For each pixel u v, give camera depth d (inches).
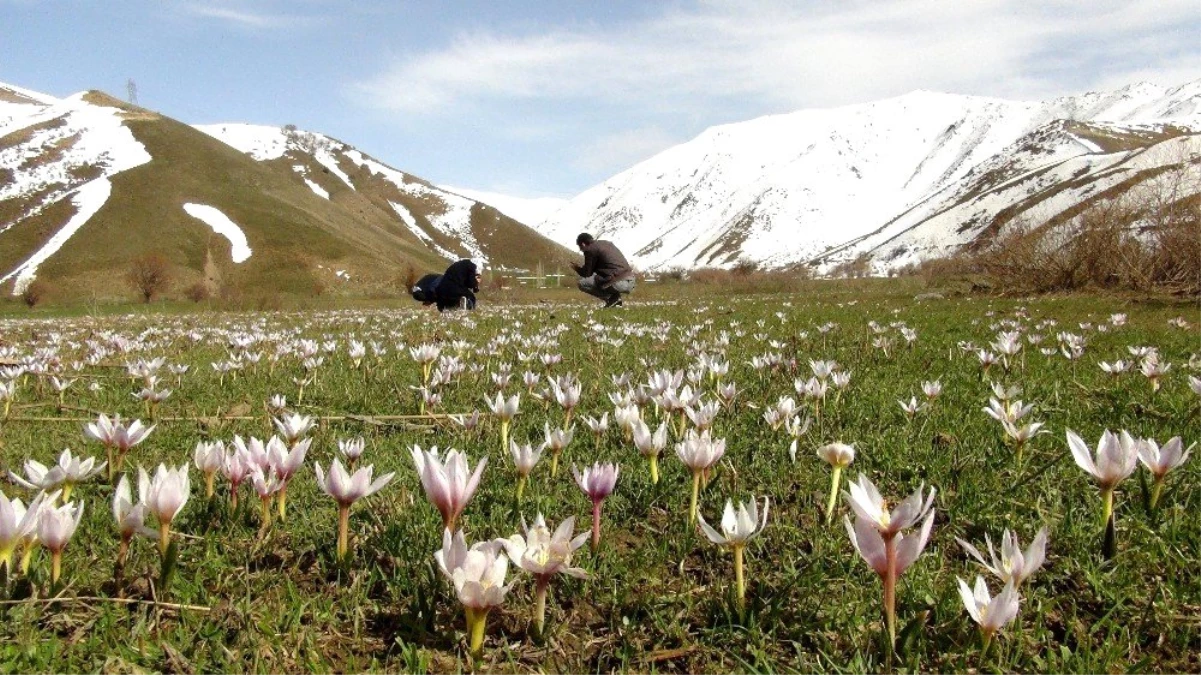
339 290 3088.1
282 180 4933.6
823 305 725.3
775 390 211.0
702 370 218.5
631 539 106.3
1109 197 782.5
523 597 84.5
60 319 926.4
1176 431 148.3
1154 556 90.0
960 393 204.2
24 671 67.1
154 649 71.6
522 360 289.0
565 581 87.8
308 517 107.8
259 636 75.2
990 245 887.7
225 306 1321.4
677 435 148.9
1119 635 76.1
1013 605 63.8
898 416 176.2
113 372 280.1
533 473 132.5
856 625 76.7
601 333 409.4
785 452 143.4
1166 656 72.7
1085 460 87.5
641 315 601.9
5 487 121.2
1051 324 397.7
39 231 3560.5
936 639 74.7
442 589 83.1
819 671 69.3
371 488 86.4
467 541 99.6
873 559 66.6
